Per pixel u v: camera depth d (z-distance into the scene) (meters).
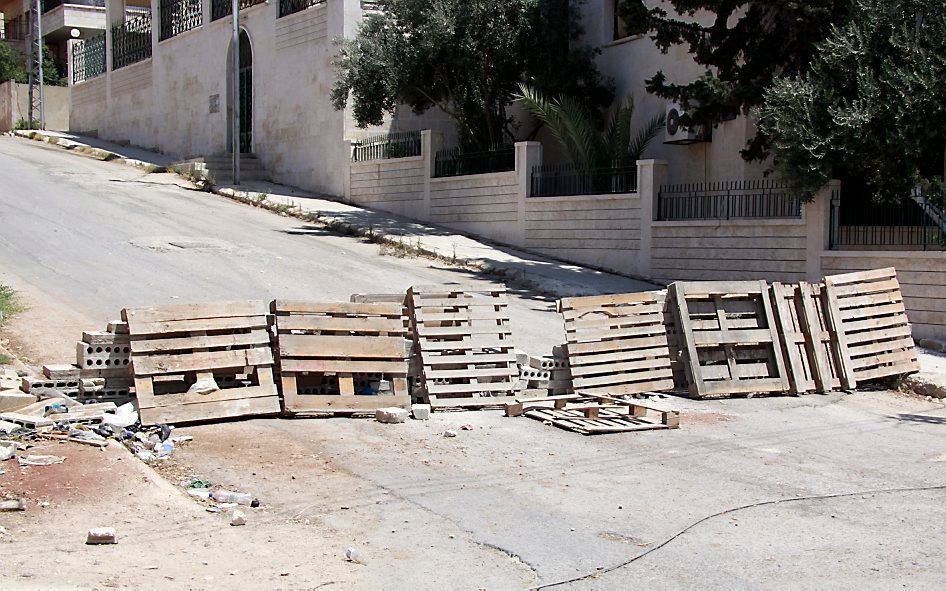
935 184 15.04
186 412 8.85
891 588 5.61
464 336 10.46
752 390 11.56
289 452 8.14
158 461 7.73
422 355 10.20
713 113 18.19
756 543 6.35
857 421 10.55
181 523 6.32
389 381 9.95
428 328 10.33
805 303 12.13
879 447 9.31
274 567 5.64
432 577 5.61
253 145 31.12
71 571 5.34
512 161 22.86
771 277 17.20
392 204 25.61
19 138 37.72
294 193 27.66
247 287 15.24
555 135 21.59
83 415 8.57
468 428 9.33
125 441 8.17
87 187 25.08
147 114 37.19
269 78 30.20
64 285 14.20
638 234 19.52
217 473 7.50
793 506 7.22
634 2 18.77
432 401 10.04
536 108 21.50
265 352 9.41
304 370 9.47
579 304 11.09
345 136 27.06
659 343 11.31
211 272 16.17
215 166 29.81
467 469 7.92
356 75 23.80
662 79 18.69
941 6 15.16
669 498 7.32
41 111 41.62
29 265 15.31
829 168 15.65
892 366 12.50
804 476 8.10
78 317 12.50
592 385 10.89
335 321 9.76
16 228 18.16
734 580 5.68
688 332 11.44
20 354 10.79
